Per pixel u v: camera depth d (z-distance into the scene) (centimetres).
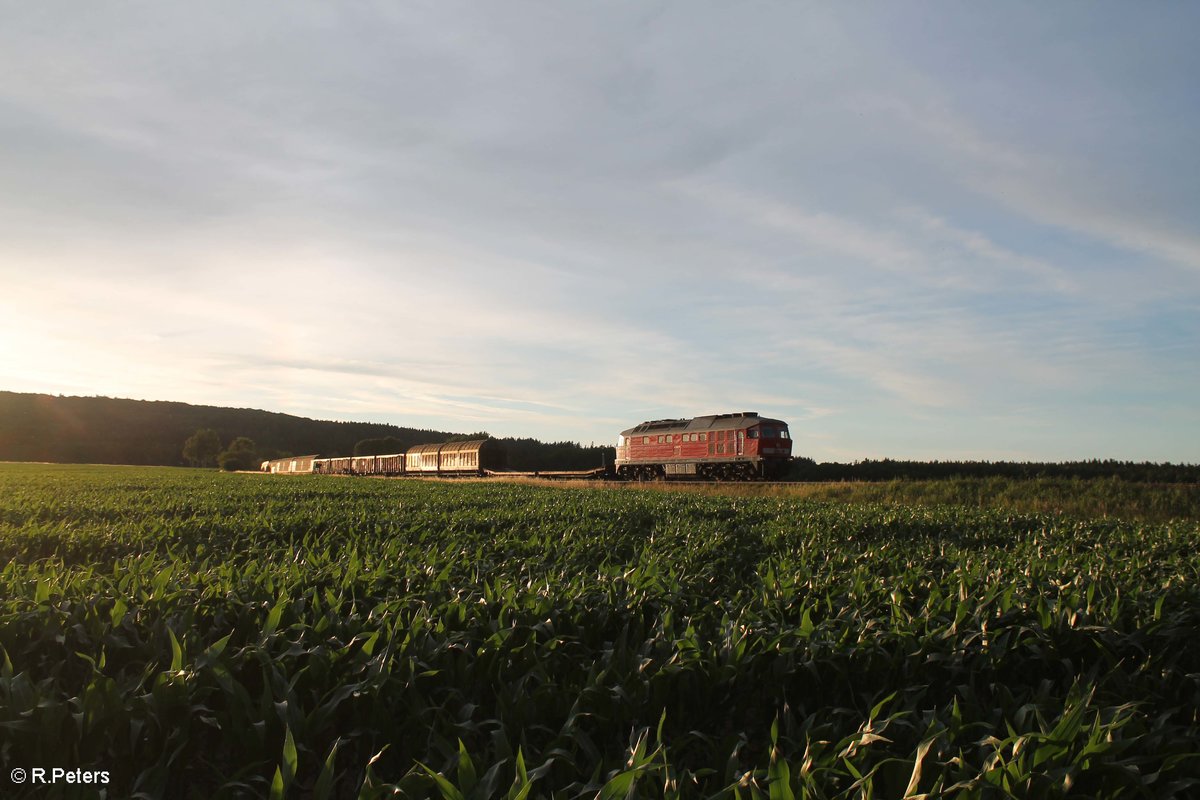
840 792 434
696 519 2012
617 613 793
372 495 3062
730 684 622
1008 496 3077
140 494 2969
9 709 496
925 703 648
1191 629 718
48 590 738
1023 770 437
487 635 674
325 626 661
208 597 759
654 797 427
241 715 521
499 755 475
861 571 954
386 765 550
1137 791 457
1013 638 701
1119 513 2677
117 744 523
